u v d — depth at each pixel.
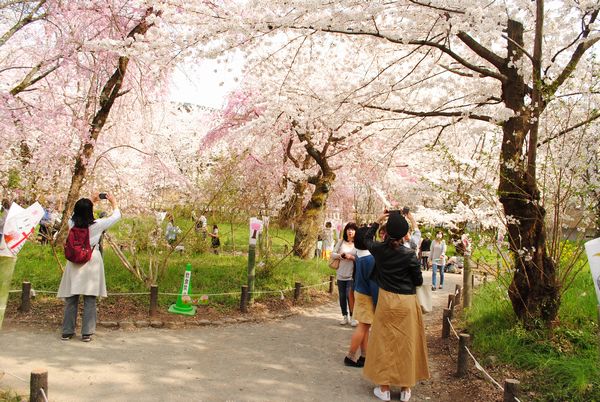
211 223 14.88
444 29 5.46
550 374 4.16
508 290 5.51
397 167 14.20
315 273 9.99
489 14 4.89
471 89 7.18
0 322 3.44
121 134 12.04
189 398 3.88
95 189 11.17
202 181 12.06
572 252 5.77
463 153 11.00
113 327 5.86
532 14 6.12
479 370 4.63
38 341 5.10
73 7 7.94
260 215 13.37
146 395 3.88
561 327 5.03
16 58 10.03
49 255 8.85
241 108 14.20
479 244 6.63
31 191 9.55
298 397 4.09
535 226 5.11
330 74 10.77
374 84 6.58
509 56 5.50
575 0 5.53
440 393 4.36
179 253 11.19
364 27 5.30
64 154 9.34
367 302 4.99
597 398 3.64
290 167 14.67
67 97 9.27
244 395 4.04
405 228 4.14
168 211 10.80
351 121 7.52
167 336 5.71
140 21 8.76
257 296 7.82
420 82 6.64
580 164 5.16
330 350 5.60
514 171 5.23
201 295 7.08
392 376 4.03
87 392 3.85
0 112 7.18
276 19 5.19
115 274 7.85
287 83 8.73
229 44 5.39
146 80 9.66
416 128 8.07
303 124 8.23
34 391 3.08
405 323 4.07
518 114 5.34
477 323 5.93
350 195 18.70
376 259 4.28
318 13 5.46
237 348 5.43
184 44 5.34
